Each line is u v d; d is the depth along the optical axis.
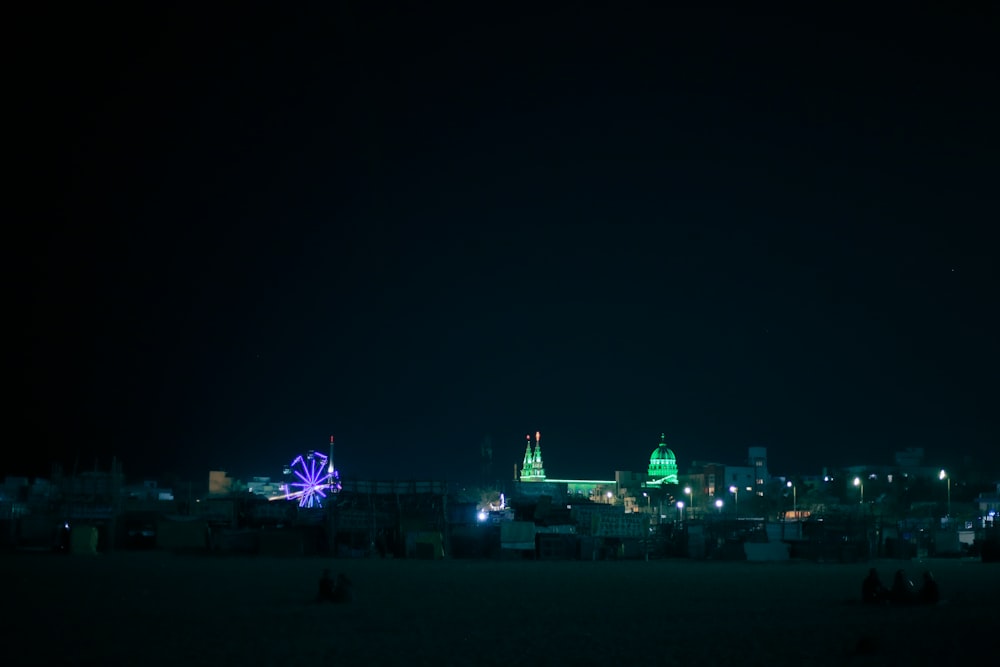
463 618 43.00
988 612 44.94
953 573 76.00
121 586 57.66
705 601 51.22
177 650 33.38
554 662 31.14
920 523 134.62
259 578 64.50
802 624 40.66
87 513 110.19
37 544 102.25
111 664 30.69
